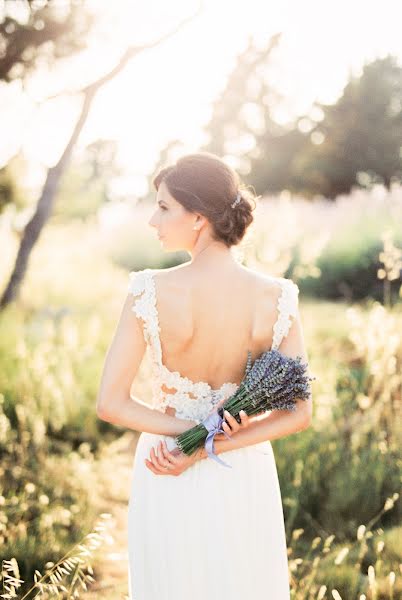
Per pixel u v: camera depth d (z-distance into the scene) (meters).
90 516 3.90
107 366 2.03
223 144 34.50
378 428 4.47
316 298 12.44
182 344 2.02
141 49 7.90
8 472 4.31
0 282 10.38
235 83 34.12
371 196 14.45
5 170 11.27
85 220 18.73
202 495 2.08
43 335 7.03
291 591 2.87
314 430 4.49
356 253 12.35
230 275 2.04
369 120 28.89
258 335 2.05
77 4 6.97
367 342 4.74
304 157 29.89
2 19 6.84
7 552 3.31
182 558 2.08
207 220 2.03
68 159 8.59
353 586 3.03
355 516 3.93
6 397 5.25
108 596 3.16
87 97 8.09
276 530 2.18
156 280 2.02
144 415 2.03
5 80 7.23
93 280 11.62
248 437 2.06
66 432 5.43
